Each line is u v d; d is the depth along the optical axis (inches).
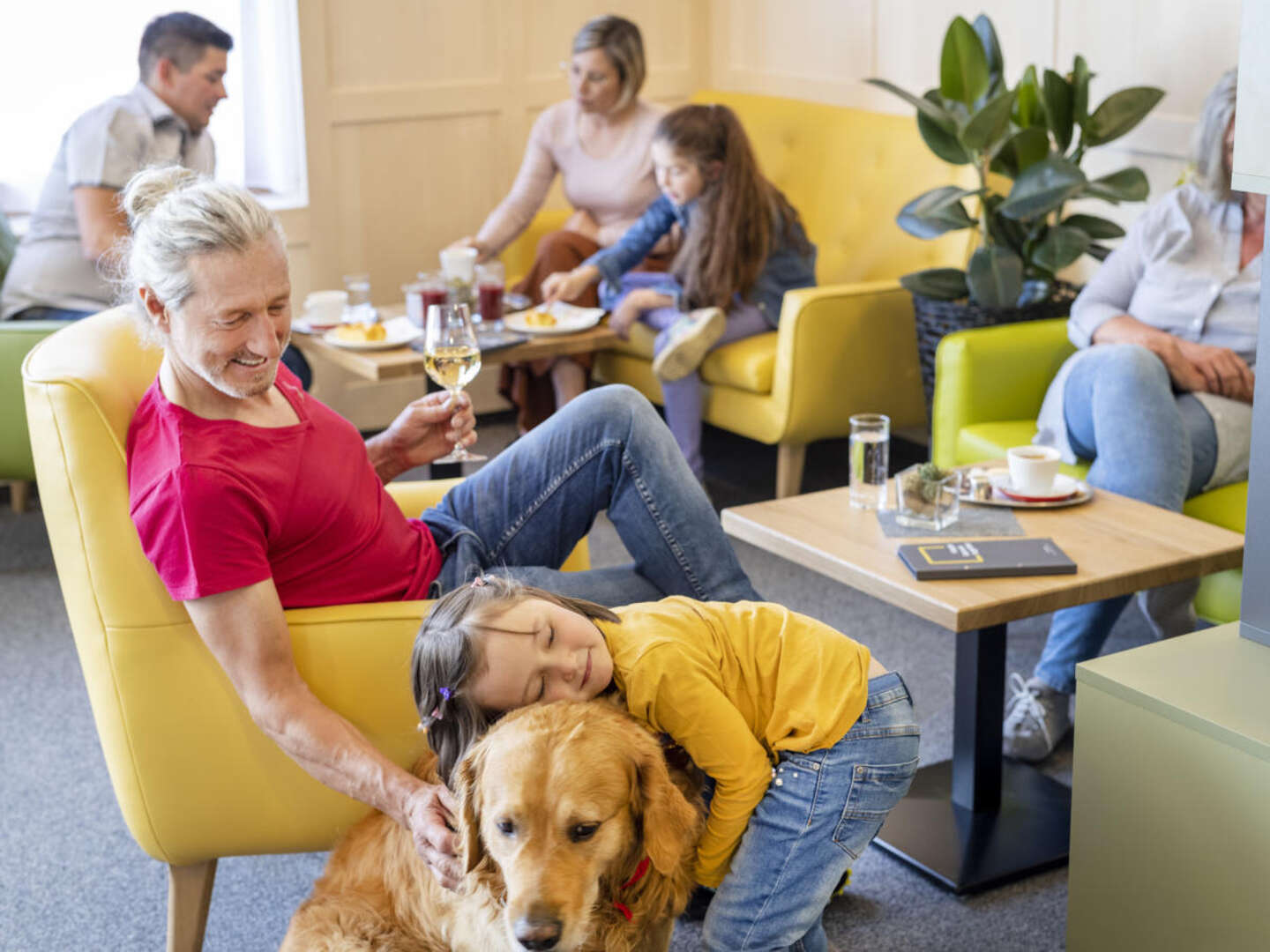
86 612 66.6
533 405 157.1
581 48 154.2
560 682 55.4
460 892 55.6
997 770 88.0
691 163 138.9
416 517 82.7
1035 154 128.7
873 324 139.5
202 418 64.4
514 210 163.3
